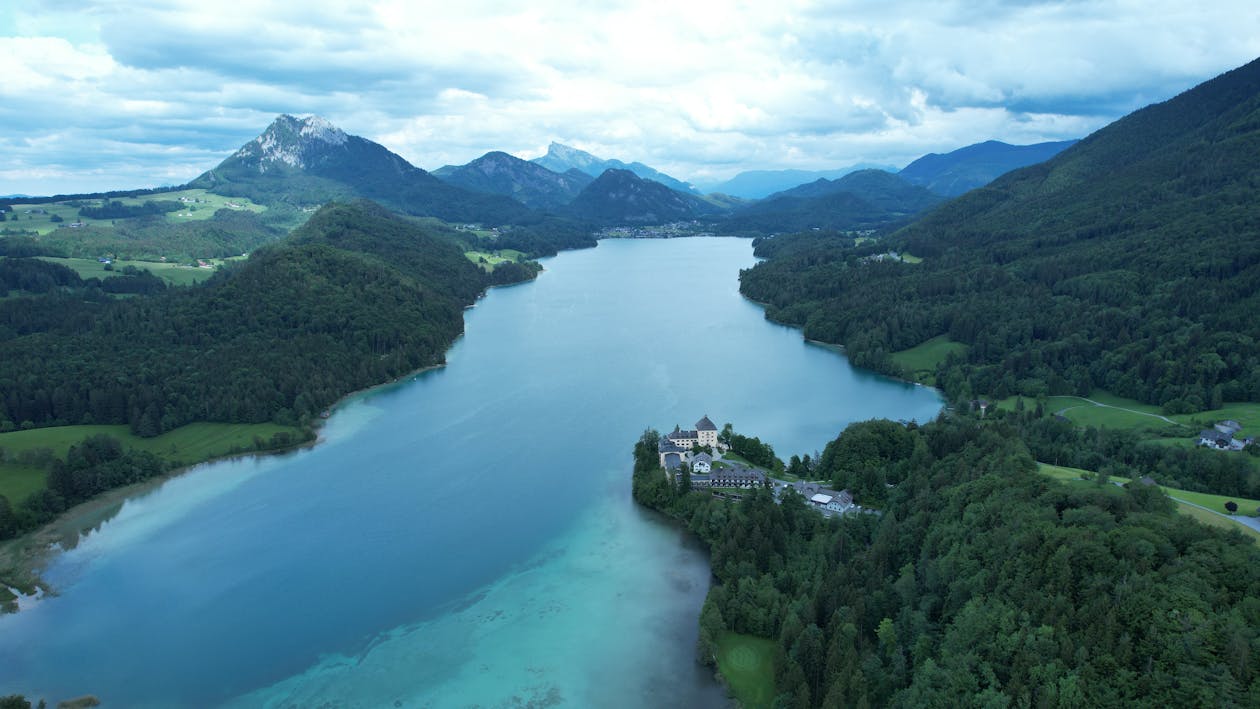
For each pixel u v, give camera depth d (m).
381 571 146.50
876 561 122.81
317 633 127.25
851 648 101.19
